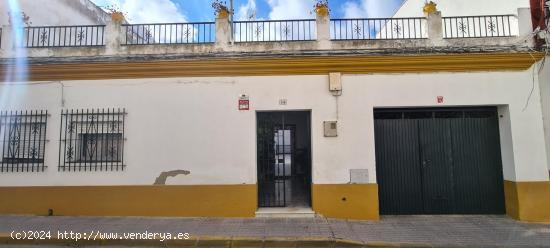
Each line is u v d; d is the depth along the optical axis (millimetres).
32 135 8094
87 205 7875
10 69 8062
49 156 7996
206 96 7996
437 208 8164
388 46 7855
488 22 8750
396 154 8250
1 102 8133
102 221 7422
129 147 7961
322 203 7766
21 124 8117
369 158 7773
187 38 8250
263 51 7875
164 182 7887
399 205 8180
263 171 8406
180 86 8031
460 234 6730
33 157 8039
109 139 8078
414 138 8273
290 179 8430
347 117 7855
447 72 7863
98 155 8039
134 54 7973
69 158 7965
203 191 7836
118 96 8062
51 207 7891
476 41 7766
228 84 8008
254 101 7953
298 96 7926
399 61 7758
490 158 8172
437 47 7738
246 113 7941
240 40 8102
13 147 8070
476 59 7711
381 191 8203
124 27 8234
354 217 7695
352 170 7766
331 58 7754
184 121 7969
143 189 7875
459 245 6145
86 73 8023
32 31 8609
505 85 7793
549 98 7715
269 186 8375
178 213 7816
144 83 8062
